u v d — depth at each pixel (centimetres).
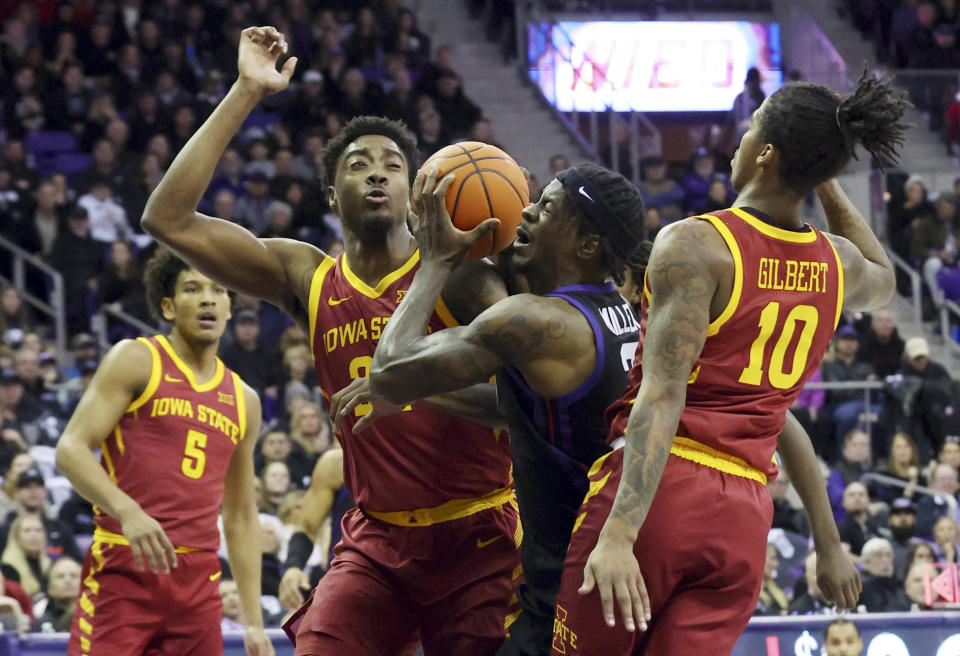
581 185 420
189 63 1983
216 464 643
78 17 2097
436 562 494
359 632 491
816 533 461
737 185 409
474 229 418
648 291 405
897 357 1537
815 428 1358
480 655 493
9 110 1914
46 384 1346
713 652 385
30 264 1653
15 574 950
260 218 1736
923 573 948
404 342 404
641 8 2342
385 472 491
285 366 1382
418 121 1984
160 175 1791
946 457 1252
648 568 377
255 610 664
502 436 493
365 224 481
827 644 737
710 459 385
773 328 385
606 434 413
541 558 440
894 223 1844
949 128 1992
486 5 2381
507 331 394
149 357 634
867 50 2350
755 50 2350
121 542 614
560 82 2181
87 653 616
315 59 2064
